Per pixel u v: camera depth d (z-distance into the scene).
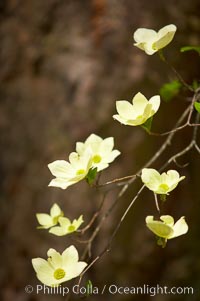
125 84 2.73
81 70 2.78
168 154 2.73
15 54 2.87
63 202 2.69
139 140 2.70
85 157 1.86
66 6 2.86
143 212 2.69
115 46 2.77
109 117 2.71
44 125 2.76
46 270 1.83
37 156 2.74
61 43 2.83
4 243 2.73
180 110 2.74
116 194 2.66
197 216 2.78
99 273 2.64
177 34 2.78
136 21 2.78
